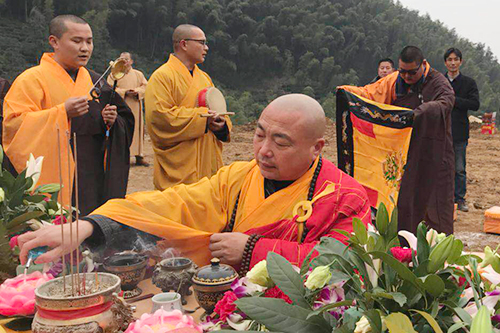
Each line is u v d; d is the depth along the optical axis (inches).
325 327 40.0
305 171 74.4
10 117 140.3
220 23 4549.7
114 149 155.5
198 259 73.9
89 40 149.9
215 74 4522.6
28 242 61.4
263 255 67.5
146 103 183.8
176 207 76.5
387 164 155.3
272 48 4658.0
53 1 3329.2
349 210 72.3
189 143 184.5
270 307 39.1
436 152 155.9
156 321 47.1
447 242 39.0
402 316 34.6
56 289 49.5
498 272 42.4
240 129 712.4
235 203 79.2
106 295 47.8
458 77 241.9
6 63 2763.3
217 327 46.1
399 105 173.2
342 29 5452.8
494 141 685.3
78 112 139.6
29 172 74.4
